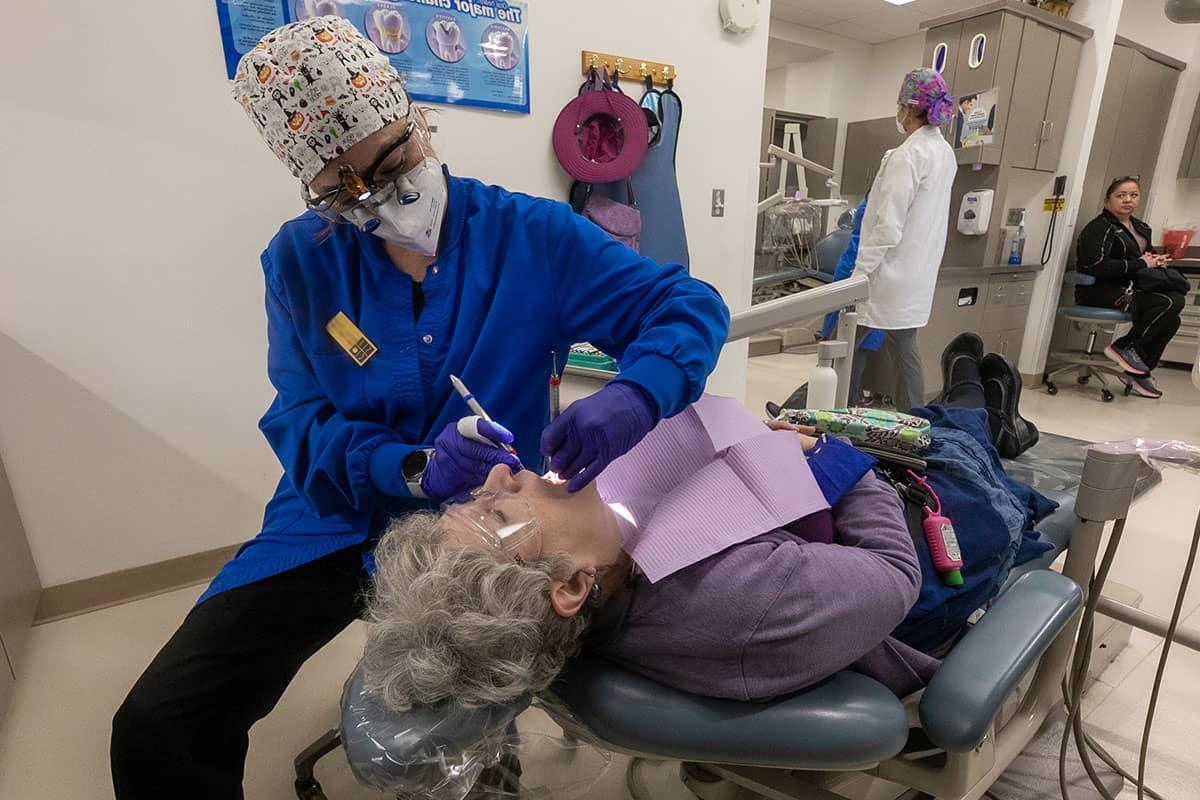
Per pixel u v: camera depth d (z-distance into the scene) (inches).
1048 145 139.1
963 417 49.4
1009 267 137.9
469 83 72.2
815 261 165.3
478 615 21.9
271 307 36.3
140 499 68.7
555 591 24.0
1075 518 41.1
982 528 37.4
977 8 127.6
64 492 65.1
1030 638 28.5
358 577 36.2
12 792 48.1
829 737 23.9
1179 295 137.8
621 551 28.3
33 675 59.2
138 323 64.2
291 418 35.6
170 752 28.9
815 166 109.9
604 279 35.5
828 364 48.8
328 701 56.7
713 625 25.2
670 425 32.9
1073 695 43.0
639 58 82.7
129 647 63.1
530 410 38.8
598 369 62.3
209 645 32.0
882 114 225.9
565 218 36.5
